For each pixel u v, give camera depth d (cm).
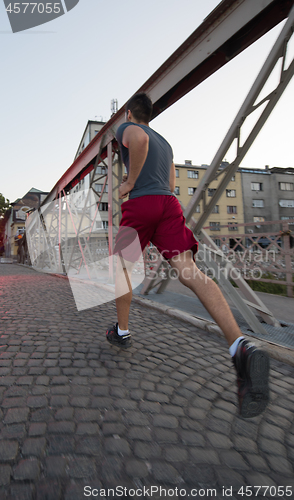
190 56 332
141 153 156
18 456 100
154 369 180
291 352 200
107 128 562
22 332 253
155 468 97
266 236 449
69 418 125
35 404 135
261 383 104
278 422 128
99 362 189
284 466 101
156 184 162
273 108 238
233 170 272
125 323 207
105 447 107
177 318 310
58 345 220
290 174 4281
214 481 93
